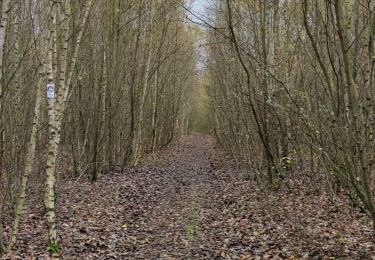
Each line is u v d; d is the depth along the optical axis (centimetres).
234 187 1670
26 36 1138
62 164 1753
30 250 828
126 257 834
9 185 1028
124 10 2002
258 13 1522
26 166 799
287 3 1369
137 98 2378
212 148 4166
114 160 2153
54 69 986
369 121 624
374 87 715
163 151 3569
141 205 1366
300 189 1391
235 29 1616
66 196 1411
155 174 2144
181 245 924
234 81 1595
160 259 824
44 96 1238
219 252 856
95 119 1777
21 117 1091
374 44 682
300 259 777
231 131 2112
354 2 730
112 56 1969
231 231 1025
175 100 3822
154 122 3014
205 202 1443
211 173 2247
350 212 1060
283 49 1363
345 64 565
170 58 3095
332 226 977
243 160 1966
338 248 818
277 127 1438
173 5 2234
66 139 1802
